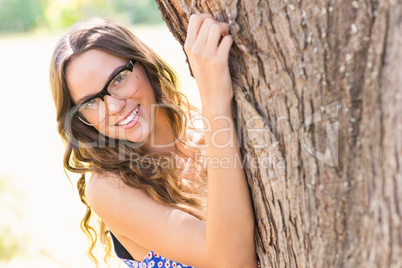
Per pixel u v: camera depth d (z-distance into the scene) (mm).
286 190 1546
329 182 1426
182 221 1914
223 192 1683
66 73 2098
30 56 17922
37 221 6242
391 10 1229
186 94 2631
